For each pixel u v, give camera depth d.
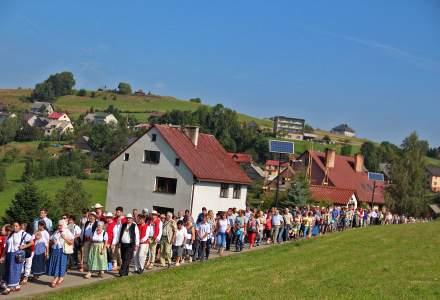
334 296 17.80
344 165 88.19
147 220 24.09
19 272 18.16
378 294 18.34
